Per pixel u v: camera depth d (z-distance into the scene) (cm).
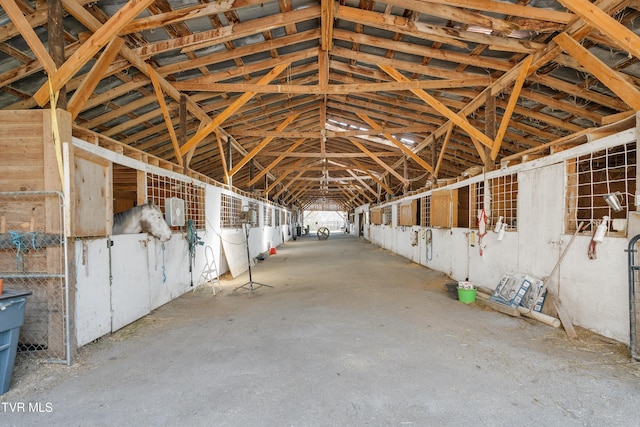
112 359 282
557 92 536
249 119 821
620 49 380
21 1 306
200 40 424
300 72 640
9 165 276
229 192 825
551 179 397
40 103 289
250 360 276
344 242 1873
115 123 616
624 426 185
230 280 684
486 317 398
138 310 402
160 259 464
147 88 544
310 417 194
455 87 602
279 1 412
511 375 246
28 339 279
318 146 1328
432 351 292
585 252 343
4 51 346
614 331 311
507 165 501
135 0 279
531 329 352
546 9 353
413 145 1073
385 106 802
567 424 186
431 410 200
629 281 275
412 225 986
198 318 407
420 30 417
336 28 508
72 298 279
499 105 610
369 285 605
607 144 322
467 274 615
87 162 311
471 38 420
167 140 775
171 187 530
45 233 275
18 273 277
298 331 350
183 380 242
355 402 209
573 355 283
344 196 2956
